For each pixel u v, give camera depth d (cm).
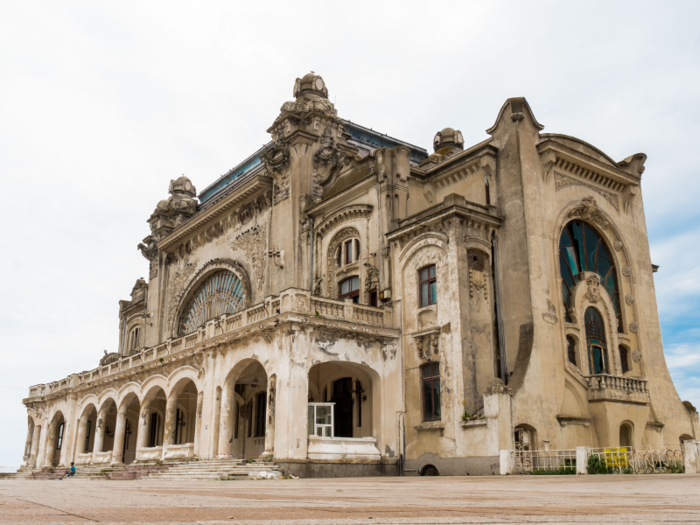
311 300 2897
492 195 3212
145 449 3741
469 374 2784
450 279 2919
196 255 5059
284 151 4062
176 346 3669
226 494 869
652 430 3359
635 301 3591
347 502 649
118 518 425
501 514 483
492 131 3322
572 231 3462
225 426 3073
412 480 1881
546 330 2948
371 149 4966
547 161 3247
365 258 3416
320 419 2861
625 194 3750
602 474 2139
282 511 510
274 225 4084
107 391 4322
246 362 3117
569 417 2861
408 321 3100
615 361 3331
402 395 3031
